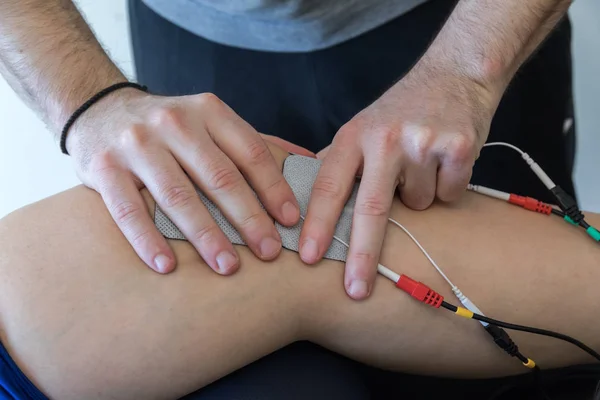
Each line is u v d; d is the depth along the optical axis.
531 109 1.13
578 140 1.57
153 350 0.62
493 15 0.78
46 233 0.65
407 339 0.69
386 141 0.68
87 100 0.78
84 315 0.61
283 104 1.25
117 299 0.62
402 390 0.91
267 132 1.29
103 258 0.64
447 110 0.72
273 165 0.69
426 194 0.71
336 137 0.73
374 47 1.12
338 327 0.68
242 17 1.13
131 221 0.65
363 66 1.14
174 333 0.62
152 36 1.30
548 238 0.71
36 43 0.82
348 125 0.74
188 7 1.18
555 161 1.16
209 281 0.64
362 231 0.65
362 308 0.67
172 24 1.24
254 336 0.66
